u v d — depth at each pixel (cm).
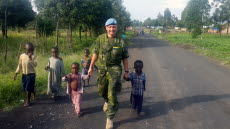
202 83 692
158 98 545
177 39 3269
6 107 457
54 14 1328
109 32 357
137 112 435
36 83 593
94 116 427
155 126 390
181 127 389
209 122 411
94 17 1570
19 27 2473
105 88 379
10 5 1956
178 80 732
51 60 513
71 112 445
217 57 1291
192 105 498
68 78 422
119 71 366
